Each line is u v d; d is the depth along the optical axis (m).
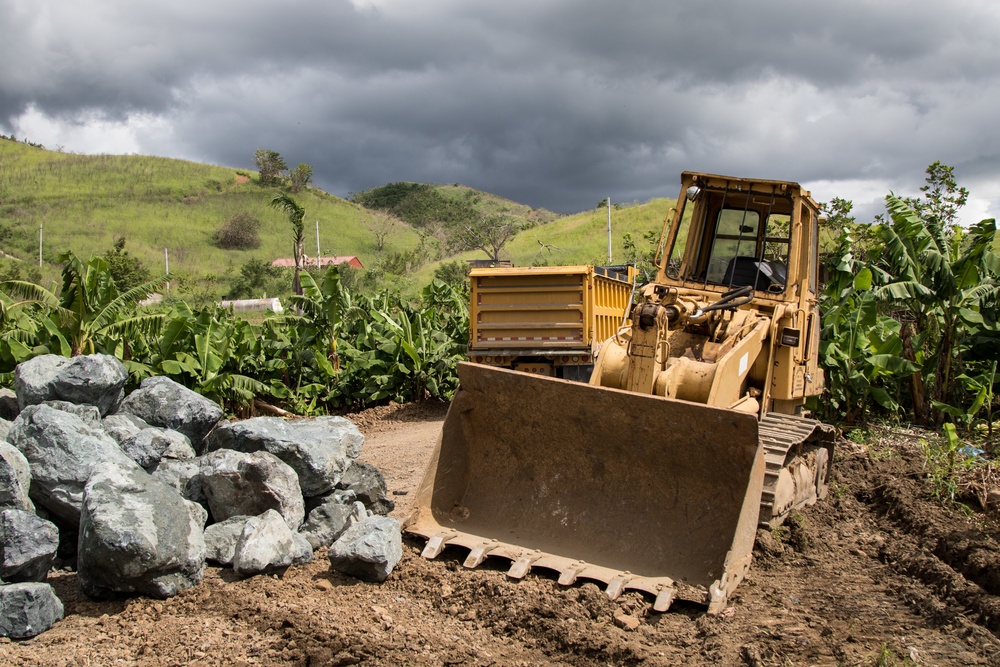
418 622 5.91
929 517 8.25
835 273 13.54
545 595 6.22
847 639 5.68
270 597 6.18
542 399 7.19
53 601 5.76
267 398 16.81
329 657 5.25
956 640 5.71
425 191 141.50
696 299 8.52
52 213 83.81
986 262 13.05
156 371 14.05
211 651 5.36
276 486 7.09
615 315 15.81
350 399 17.91
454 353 18.48
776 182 8.46
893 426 13.14
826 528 8.16
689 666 5.26
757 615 6.03
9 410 8.20
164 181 102.12
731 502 6.65
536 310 14.27
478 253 63.50
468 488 7.67
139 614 5.90
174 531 6.20
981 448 11.52
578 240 59.97
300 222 27.59
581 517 7.09
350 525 7.38
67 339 13.18
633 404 6.75
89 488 6.16
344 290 19.28
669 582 6.32
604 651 5.42
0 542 5.80
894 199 13.76
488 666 5.25
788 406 8.95
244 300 48.47
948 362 13.41
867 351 13.14
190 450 7.80
